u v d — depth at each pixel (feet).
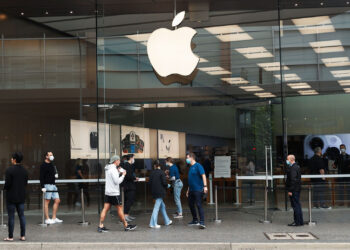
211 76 46.85
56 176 41.47
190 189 36.50
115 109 47.19
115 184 34.99
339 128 48.37
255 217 41.73
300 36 48.39
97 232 34.65
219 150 79.00
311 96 49.01
